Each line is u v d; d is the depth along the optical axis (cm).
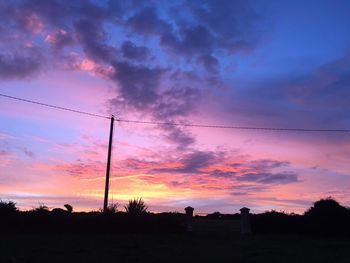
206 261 1684
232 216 4444
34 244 2152
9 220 2905
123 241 2362
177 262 1648
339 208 3133
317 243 2453
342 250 2100
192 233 3019
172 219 3116
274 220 3134
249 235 2972
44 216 2942
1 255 1761
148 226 3045
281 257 1825
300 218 3145
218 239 2627
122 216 3036
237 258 1775
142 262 1634
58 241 2308
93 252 1880
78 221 2972
